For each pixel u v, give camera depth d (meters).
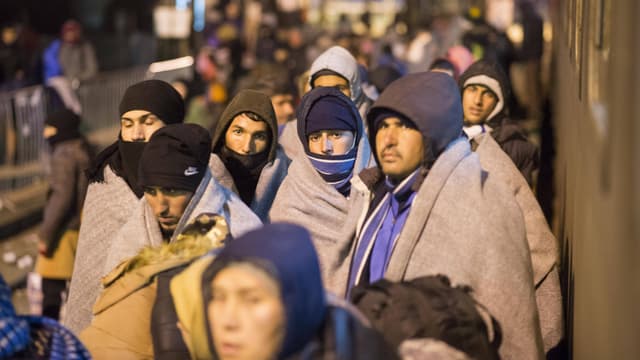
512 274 6.05
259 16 44.69
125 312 5.95
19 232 18.45
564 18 12.77
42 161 21.91
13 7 47.78
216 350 4.45
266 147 8.86
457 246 6.03
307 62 31.58
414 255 6.10
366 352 4.49
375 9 55.53
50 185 11.20
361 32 44.34
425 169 6.20
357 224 6.56
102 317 6.00
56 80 23.62
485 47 23.20
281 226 4.43
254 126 8.77
